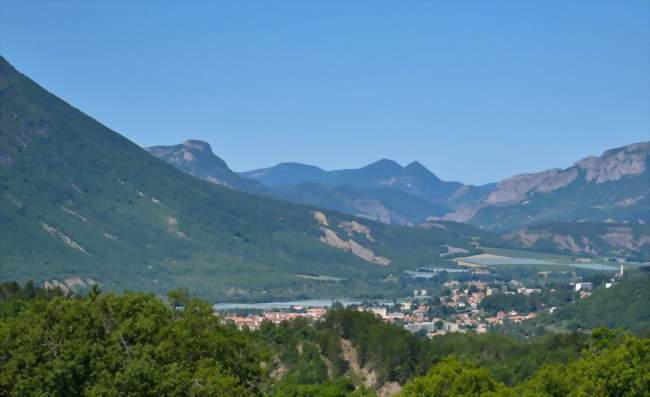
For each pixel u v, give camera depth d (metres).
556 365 106.94
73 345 71.75
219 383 75.81
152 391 70.88
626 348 91.25
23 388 68.19
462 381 91.31
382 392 146.50
